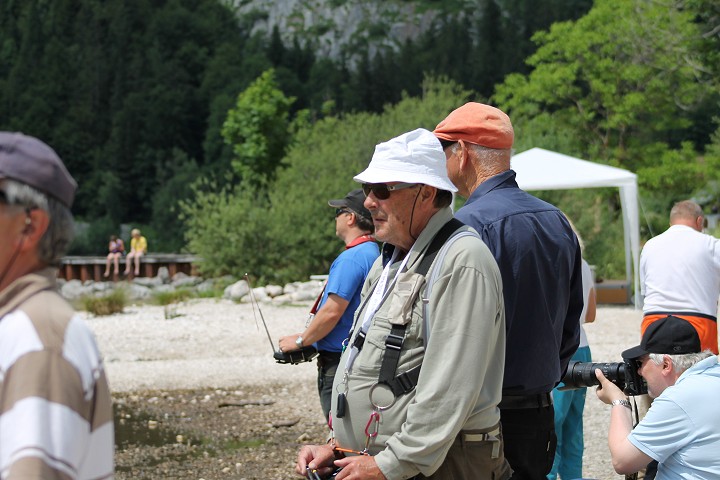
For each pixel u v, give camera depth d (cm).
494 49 11888
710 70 3425
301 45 14838
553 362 346
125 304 1973
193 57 12825
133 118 11019
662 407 354
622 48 3950
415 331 295
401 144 310
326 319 501
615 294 1903
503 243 332
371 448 300
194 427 838
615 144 4438
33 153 185
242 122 4828
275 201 2623
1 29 14350
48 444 165
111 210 10362
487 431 303
